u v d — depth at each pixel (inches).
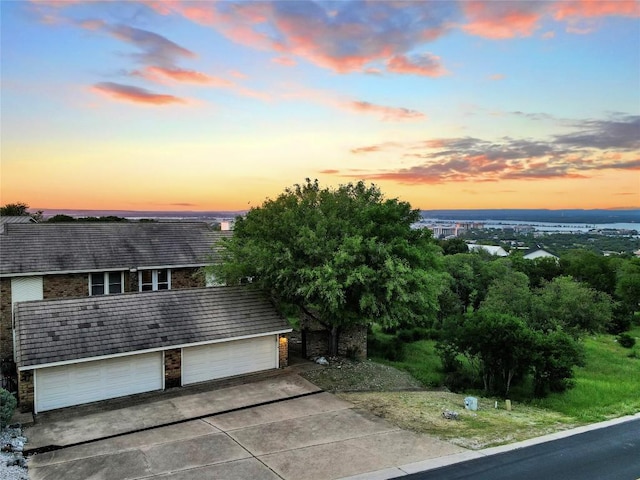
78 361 613.9
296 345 963.3
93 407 623.2
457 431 554.3
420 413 623.8
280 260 780.6
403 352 1051.9
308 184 1020.5
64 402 620.1
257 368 780.0
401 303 805.9
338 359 867.4
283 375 770.8
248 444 511.2
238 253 854.5
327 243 792.3
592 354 1208.8
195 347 719.1
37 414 597.6
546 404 746.2
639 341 1499.8
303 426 564.4
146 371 681.6
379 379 789.2
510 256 2866.6
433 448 497.4
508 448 499.5
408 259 828.6
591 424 598.2
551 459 469.7
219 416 598.9
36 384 601.3
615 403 733.9
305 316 900.0
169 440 524.1
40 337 623.5
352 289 784.9
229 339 732.7
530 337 794.8
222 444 511.8
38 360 593.6
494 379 837.8
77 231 1041.5
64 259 949.8
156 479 430.3
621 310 1747.0
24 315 648.4
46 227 1020.5
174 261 1048.2
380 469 445.4
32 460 473.7
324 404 646.5
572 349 823.1
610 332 1684.3
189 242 1127.6
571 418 641.6
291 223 816.9
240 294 825.5
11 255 909.8
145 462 467.5
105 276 984.9
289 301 836.0
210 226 1246.9
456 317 928.9
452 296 1349.7
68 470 449.7
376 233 826.2
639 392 808.3
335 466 454.0
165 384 691.4
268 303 826.8
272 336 791.1
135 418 589.9
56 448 504.1
